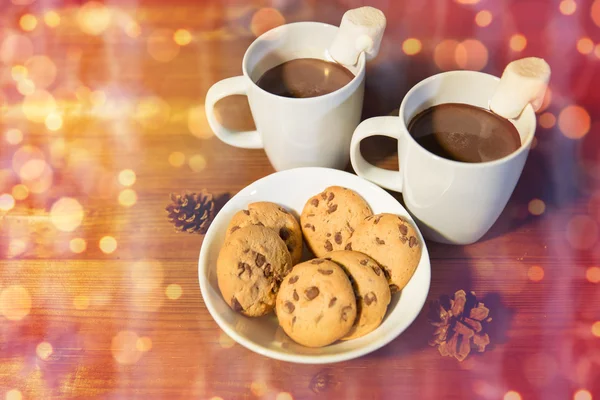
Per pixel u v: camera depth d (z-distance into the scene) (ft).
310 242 1.74
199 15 2.31
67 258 1.84
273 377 1.63
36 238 1.88
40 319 1.74
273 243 1.64
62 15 2.35
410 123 1.70
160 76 2.18
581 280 1.72
